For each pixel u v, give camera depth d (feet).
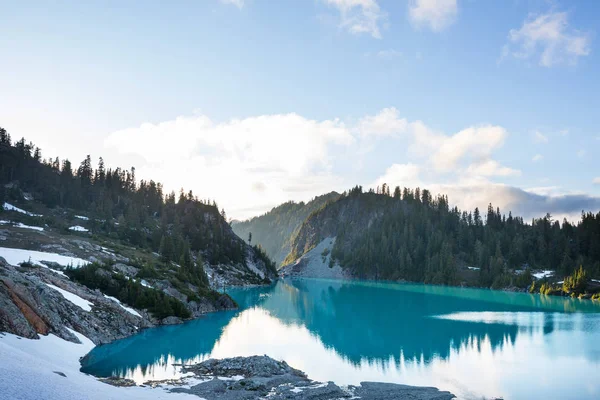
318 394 122.11
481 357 185.88
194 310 295.07
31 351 122.11
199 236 648.79
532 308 384.47
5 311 135.23
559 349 203.00
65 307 182.39
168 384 126.93
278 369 151.12
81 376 108.47
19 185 568.00
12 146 642.22
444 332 251.80
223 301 335.47
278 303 408.26
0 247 275.39
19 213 426.51
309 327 265.54
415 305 407.85
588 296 487.61
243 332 238.48
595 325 281.95
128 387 115.55
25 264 214.69
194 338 214.90
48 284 198.80
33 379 77.92
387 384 140.36
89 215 546.67
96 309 205.26
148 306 246.47
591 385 144.15
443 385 142.61
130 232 494.18
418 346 210.18
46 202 541.75
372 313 343.26
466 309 375.66
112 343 187.52
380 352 195.31
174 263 401.29
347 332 249.55
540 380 149.59
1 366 78.95
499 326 276.00
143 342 198.59
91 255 305.73
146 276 290.76
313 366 167.43
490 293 559.38
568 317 321.52
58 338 156.04
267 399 114.73
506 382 147.33
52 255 269.44
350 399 121.29
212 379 136.26
